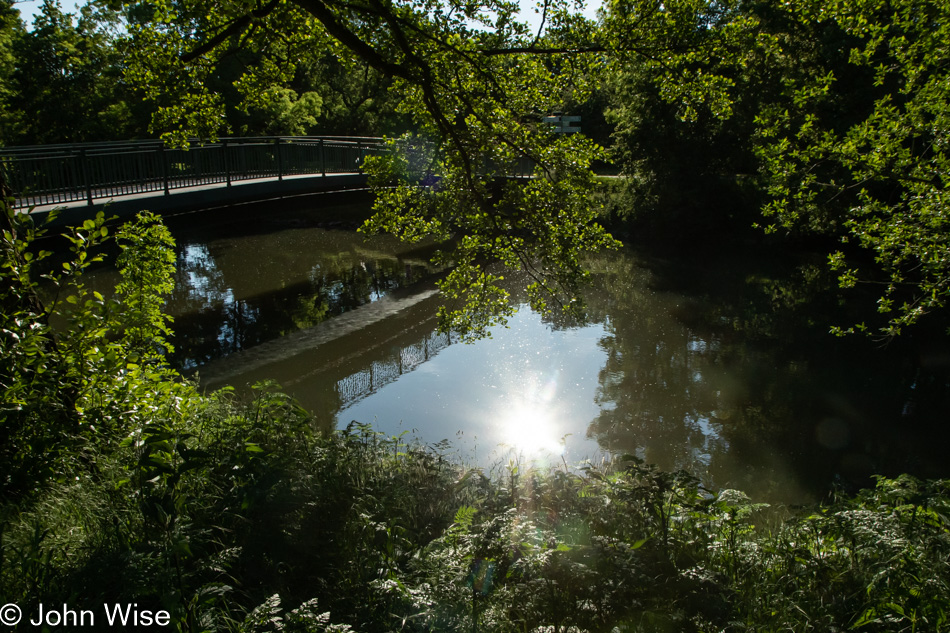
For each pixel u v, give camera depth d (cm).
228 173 1588
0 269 412
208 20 731
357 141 2288
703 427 952
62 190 1213
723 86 685
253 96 838
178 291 1450
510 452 823
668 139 2369
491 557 307
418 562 306
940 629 260
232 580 273
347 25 715
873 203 666
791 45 1541
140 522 304
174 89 776
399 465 528
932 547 335
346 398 1019
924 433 938
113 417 414
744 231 2438
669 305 1642
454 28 681
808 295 1738
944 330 1423
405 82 757
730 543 380
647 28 667
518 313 1569
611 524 401
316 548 313
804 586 327
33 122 2628
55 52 2541
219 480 345
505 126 709
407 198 769
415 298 1520
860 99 1431
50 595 239
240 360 1080
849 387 1110
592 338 1377
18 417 359
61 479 360
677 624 270
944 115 609
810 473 816
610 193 2738
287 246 1975
